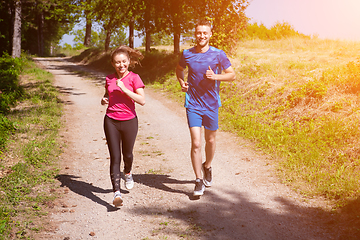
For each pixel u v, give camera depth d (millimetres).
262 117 7871
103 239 3371
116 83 3809
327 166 4910
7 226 3443
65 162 5703
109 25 28859
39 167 5273
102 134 7656
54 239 3332
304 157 5301
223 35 15062
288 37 21172
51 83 16328
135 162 5816
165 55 21297
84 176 5113
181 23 18812
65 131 7777
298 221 3590
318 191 4203
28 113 9094
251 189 4512
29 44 54531
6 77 16438
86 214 3898
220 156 6023
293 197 4168
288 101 7891
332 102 6922
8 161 5379
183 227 3555
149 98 12617
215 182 4836
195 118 4148
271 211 3857
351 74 7555
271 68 11000
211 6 15617
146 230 3518
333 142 5551
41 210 3914
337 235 3234
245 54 15508
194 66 4059
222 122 8281
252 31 23844
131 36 27438
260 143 6422
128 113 3980
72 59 38062
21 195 4242
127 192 4523
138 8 21516
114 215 3881
